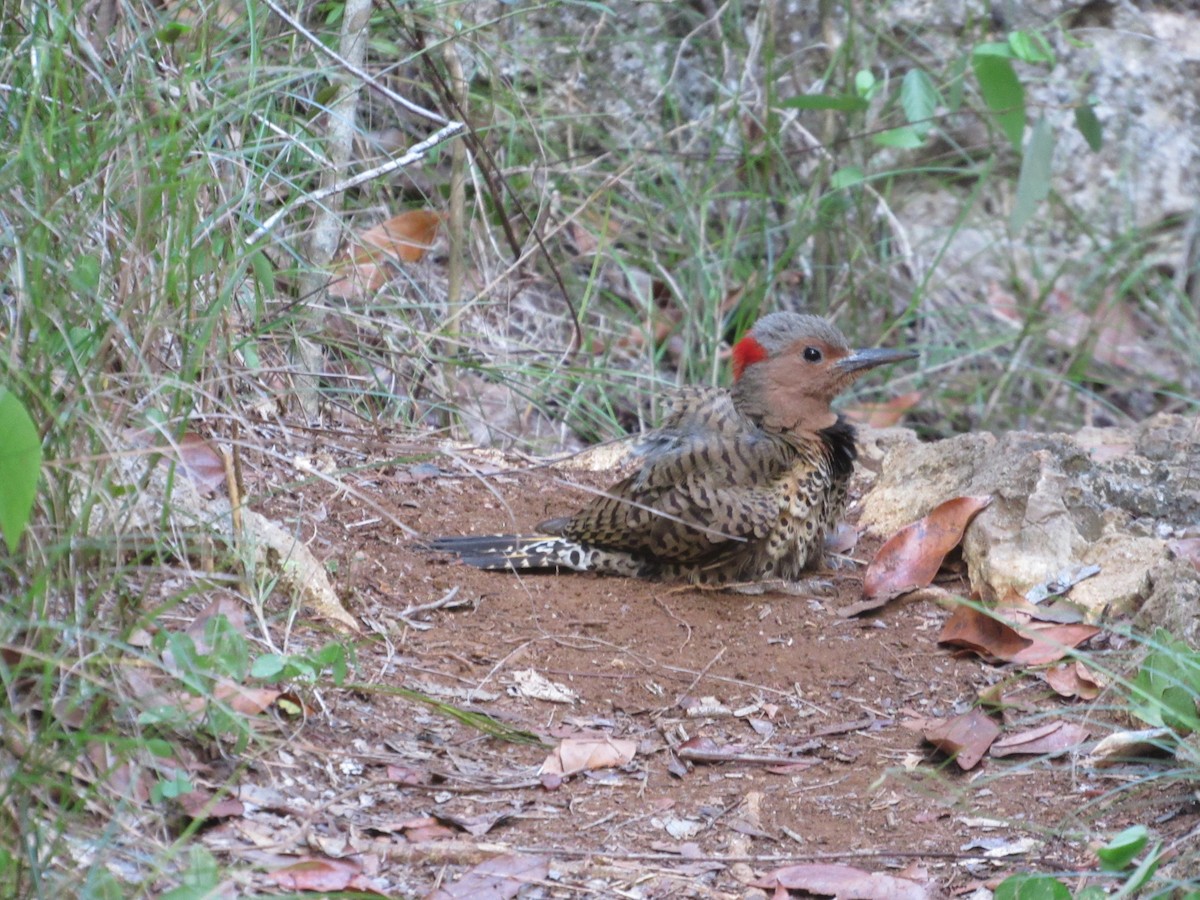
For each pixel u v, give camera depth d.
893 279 18.58
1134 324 19.39
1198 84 19.30
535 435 14.67
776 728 8.96
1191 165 19.25
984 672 9.64
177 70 9.87
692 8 18.06
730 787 8.27
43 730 6.62
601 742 8.46
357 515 11.12
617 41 17.12
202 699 7.49
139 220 7.84
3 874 6.07
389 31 14.93
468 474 12.32
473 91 16.78
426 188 15.68
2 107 8.80
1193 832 7.52
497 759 8.33
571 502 12.15
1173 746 8.19
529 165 16.03
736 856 7.53
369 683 8.76
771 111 17.31
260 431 11.32
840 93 17.75
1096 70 19.05
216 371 9.58
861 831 7.84
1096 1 19.11
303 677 8.28
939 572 11.02
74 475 7.26
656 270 16.97
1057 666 9.41
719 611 10.48
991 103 14.43
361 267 13.70
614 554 11.02
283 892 6.71
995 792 8.23
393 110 15.64
